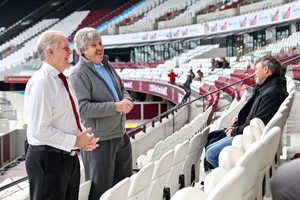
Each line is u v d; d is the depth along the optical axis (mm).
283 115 3092
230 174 1606
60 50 2865
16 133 15523
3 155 14445
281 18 21047
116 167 3994
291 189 1325
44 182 2854
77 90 3654
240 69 18344
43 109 2787
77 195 3141
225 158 2408
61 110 2895
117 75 4047
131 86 26328
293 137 5520
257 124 3404
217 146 3873
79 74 3680
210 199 1521
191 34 28969
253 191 1839
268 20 22203
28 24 43594
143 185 2836
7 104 28422
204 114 6961
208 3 31078
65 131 2930
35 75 2889
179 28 30078
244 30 25328
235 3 27906
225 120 5684
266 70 4254
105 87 3748
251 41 27828
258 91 4441
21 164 11227
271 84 4230
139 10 37281
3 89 40469
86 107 3615
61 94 2887
